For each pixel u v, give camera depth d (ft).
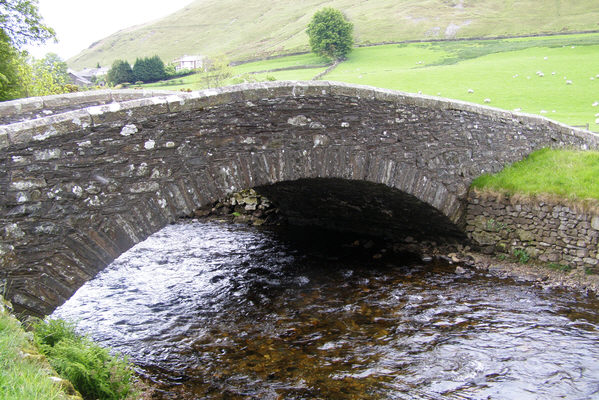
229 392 21.83
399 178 34.96
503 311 30.37
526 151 43.57
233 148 27.04
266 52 297.12
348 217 49.01
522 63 159.02
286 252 44.60
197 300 33.40
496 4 338.54
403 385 22.31
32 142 20.57
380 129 33.19
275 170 28.76
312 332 28.12
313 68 212.43
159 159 24.45
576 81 126.00
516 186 37.96
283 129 28.81
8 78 72.84
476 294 33.19
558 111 97.40
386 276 37.42
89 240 22.35
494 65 161.38
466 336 27.20
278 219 57.21
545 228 36.27
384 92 32.91
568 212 34.86
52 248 21.36
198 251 45.37
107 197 22.88
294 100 28.99
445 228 41.45
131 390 19.76
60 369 15.16
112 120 22.79
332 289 35.01
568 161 40.50
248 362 24.68
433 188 37.35
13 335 12.99
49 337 17.89
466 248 41.45
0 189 19.89
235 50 377.71
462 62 187.83
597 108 98.43
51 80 96.32
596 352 25.14
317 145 30.27
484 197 39.40
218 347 26.40
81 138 21.94
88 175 22.25
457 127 38.06
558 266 35.63
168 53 471.21
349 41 233.14
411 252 43.42
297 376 23.24
